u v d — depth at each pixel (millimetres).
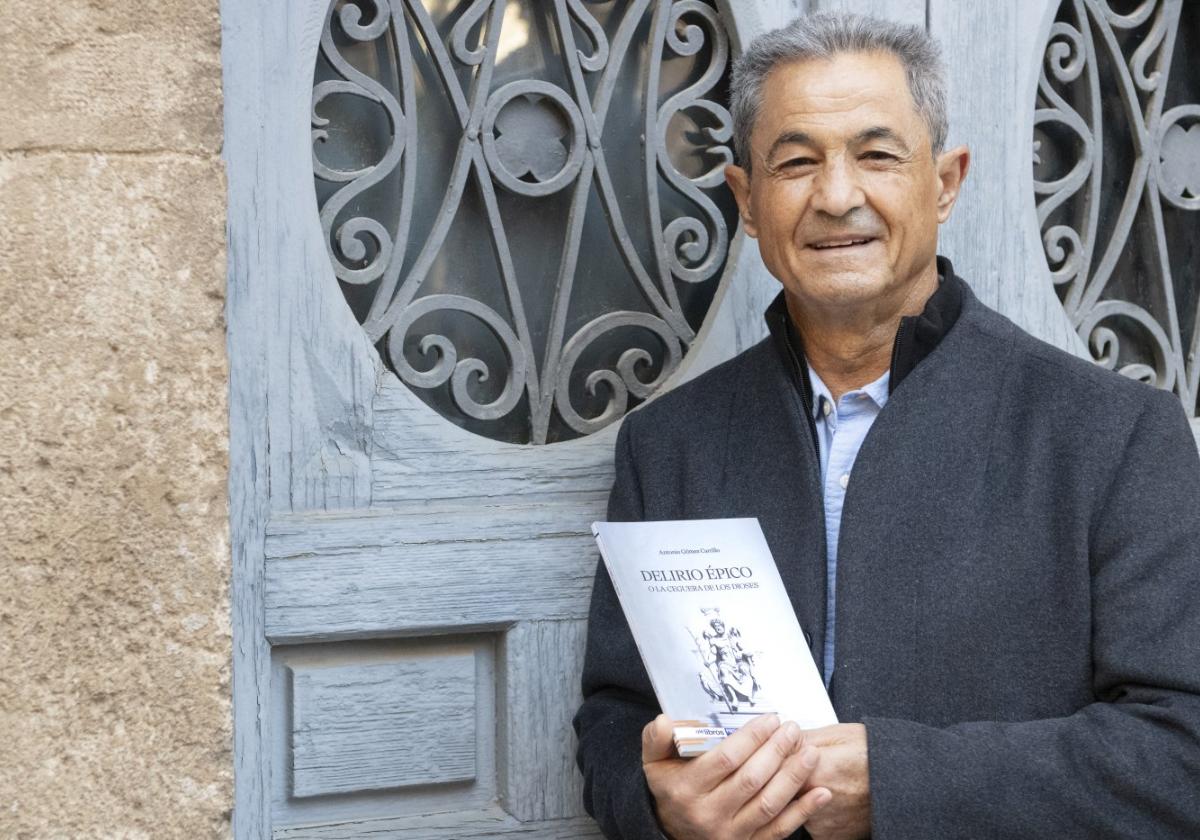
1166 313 1868
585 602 1615
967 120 1760
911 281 1371
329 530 1522
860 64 1326
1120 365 1875
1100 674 1248
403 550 1547
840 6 1710
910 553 1289
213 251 1224
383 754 1552
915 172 1334
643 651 1187
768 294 1712
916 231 1338
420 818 1574
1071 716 1231
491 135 1602
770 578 1260
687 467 1445
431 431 1580
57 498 1188
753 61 1387
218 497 1228
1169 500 1256
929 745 1197
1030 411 1319
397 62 1575
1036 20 1779
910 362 1354
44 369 1184
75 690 1195
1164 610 1224
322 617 1521
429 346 1592
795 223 1341
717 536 1262
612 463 1646
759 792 1183
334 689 1534
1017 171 1782
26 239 1179
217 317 1228
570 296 1663
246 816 1505
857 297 1325
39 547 1184
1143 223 1880
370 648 1566
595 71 1647
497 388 1643
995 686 1262
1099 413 1291
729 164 1572
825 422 1420
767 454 1402
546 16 1643
